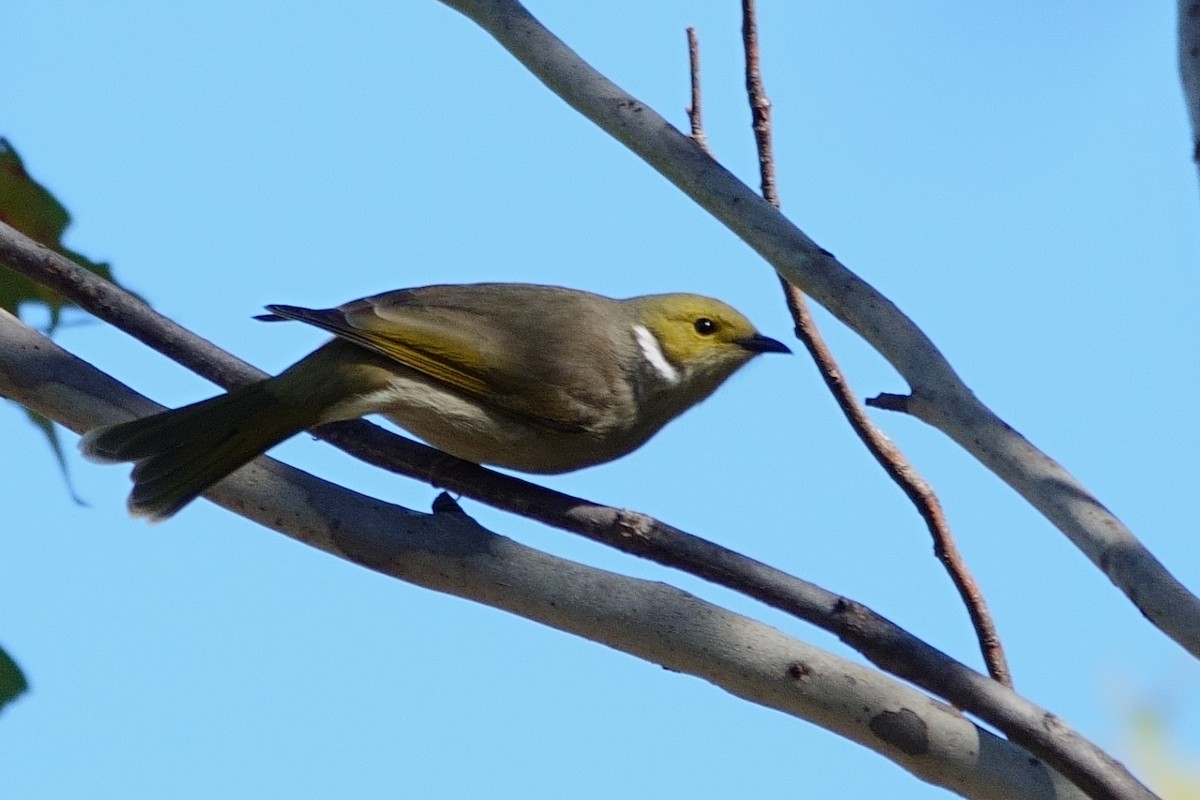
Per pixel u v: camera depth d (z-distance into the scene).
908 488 9.07
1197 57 7.83
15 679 8.68
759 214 8.42
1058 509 7.07
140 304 9.21
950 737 7.42
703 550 8.11
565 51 9.22
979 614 8.85
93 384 8.67
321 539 8.02
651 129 8.81
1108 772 7.25
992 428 7.41
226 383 9.30
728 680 7.64
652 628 7.63
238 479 8.15
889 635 7.62
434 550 7.84
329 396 9.56
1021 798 7.35
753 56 9.67
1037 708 7.45
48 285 9.05
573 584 7.72
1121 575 6.77
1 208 9.86
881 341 7.87
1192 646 6.47
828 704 7.52
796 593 7.82
